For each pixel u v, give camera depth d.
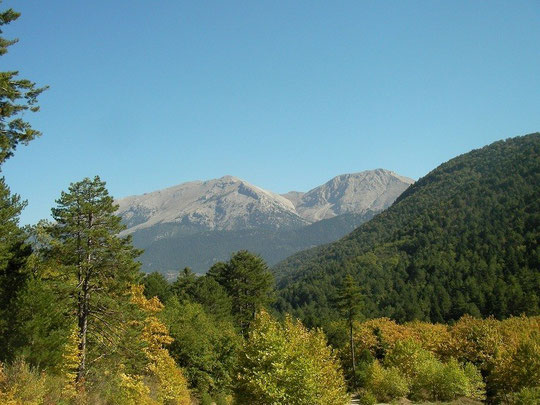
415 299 121.94
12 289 20.97
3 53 15.13
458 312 106.94
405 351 53.03
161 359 33.47
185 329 42.03
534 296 92.50
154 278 67.50
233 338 43.56
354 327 72.50
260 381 18.19
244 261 66.06
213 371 40.88
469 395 46.19
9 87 14.91
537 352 41.50
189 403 35.31
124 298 28.88
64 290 24.75
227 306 62.59
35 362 18.55
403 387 46.59
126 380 26.27
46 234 28.09
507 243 141.62
